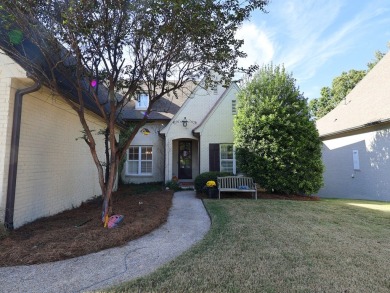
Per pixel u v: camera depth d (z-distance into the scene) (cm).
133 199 924
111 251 434
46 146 652
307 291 300
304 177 1062
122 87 671
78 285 320
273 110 1074
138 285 313
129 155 1595
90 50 536
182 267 363
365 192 1263
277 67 1151
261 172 1075
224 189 1023
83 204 852
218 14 527
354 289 305
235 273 345
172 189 1285
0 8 429
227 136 1344
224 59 628
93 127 959
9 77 517
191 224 618
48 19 486
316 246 454
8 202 507
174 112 1636
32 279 333
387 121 1077
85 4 450
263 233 530
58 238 463
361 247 451
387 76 1357
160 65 633
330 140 1620
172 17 502
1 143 508
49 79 540
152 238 508
